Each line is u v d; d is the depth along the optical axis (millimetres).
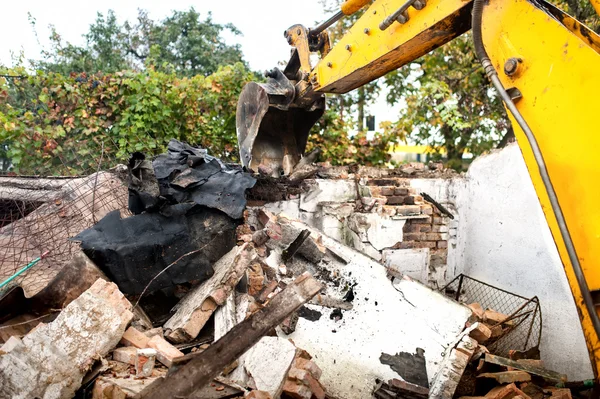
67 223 4898
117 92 8133
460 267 7164
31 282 3994
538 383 4691
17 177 6266
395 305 4746
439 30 3625
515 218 6152
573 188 2553
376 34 4199
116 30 16109
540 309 5652
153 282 4078
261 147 6430
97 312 3408
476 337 4570
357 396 3967
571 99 2576
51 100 8023
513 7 2900
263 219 5465
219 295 3943
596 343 2438
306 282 2719
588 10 8750
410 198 6719
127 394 2924
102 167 8055
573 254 2424
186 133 8531
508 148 6320
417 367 4270
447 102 9969
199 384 2498
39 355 3127
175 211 4297
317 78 5203
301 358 3674
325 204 6305
